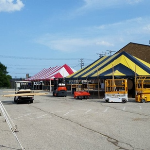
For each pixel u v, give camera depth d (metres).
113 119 10.73
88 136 7.52
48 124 9.80
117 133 7.86
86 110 14.37
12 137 7.58
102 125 9.31
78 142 6.79
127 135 7.55
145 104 17.88
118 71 24.42
